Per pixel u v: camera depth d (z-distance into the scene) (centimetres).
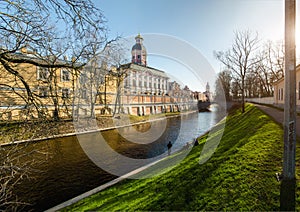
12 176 439
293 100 319
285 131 327
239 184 371
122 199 470
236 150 566
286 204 285
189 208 348
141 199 439
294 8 312
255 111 1537
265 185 342
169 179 519
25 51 553
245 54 2244
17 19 471
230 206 320
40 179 760
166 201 394
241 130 958
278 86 2189
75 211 460
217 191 372
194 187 419
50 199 618
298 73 1470
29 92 566
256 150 518
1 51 516
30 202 599
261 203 305
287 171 327
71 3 490
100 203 476
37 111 585
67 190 680
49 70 630
